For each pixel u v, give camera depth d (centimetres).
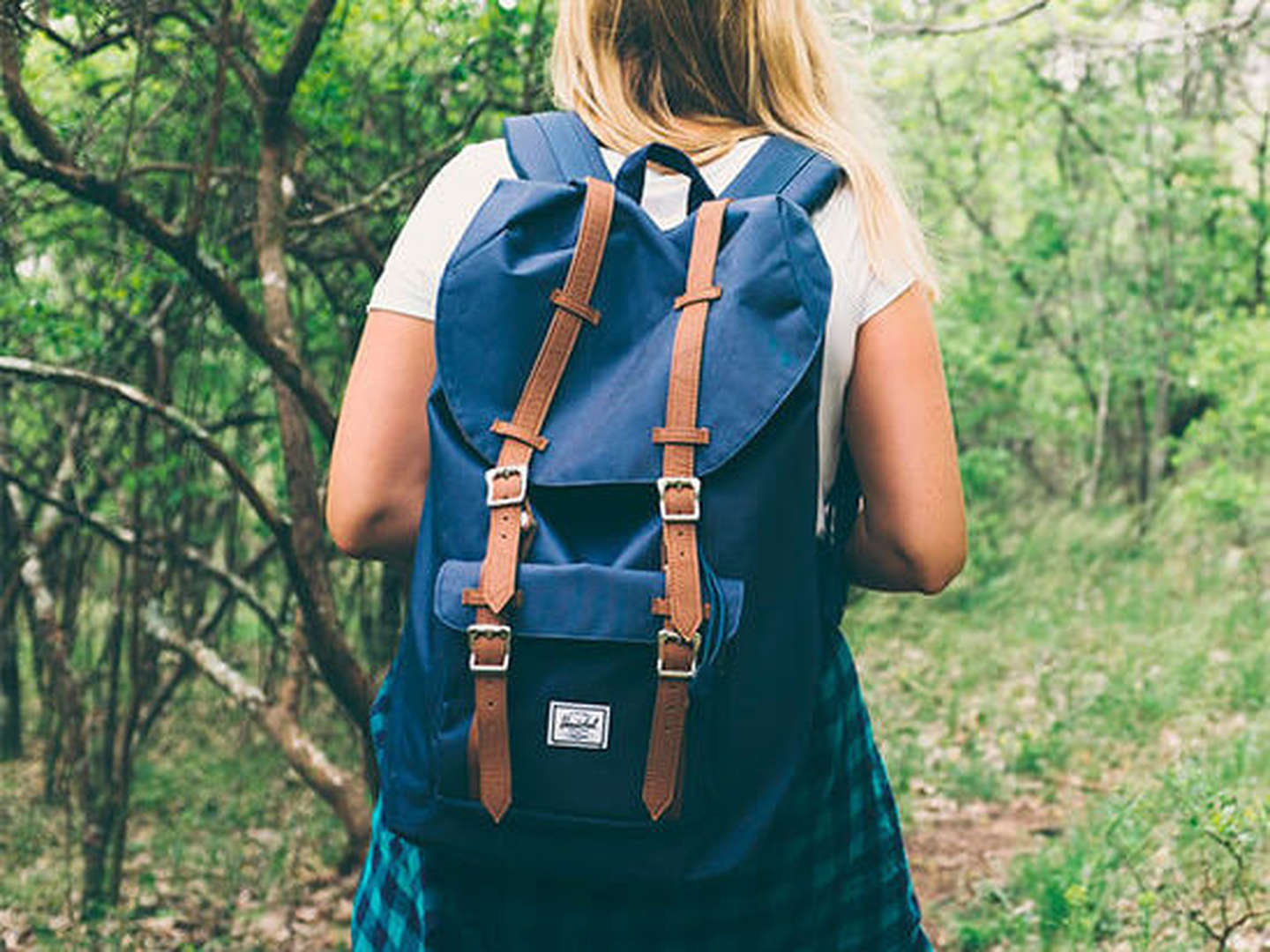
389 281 127
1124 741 650
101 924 540
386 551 130
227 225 482
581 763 110
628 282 118
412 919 128
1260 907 373
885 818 135
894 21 643
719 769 113
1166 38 582
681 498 111
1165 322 1154
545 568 111
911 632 975
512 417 115
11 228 446
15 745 814
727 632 110
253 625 971
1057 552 1126
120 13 345
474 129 470
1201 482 991
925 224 140
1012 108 1030
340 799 493
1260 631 833
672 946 122
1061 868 432
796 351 114
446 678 112
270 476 724
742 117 132
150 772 757
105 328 594
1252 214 1113
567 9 135
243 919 549
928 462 125
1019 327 1197
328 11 344
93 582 750
